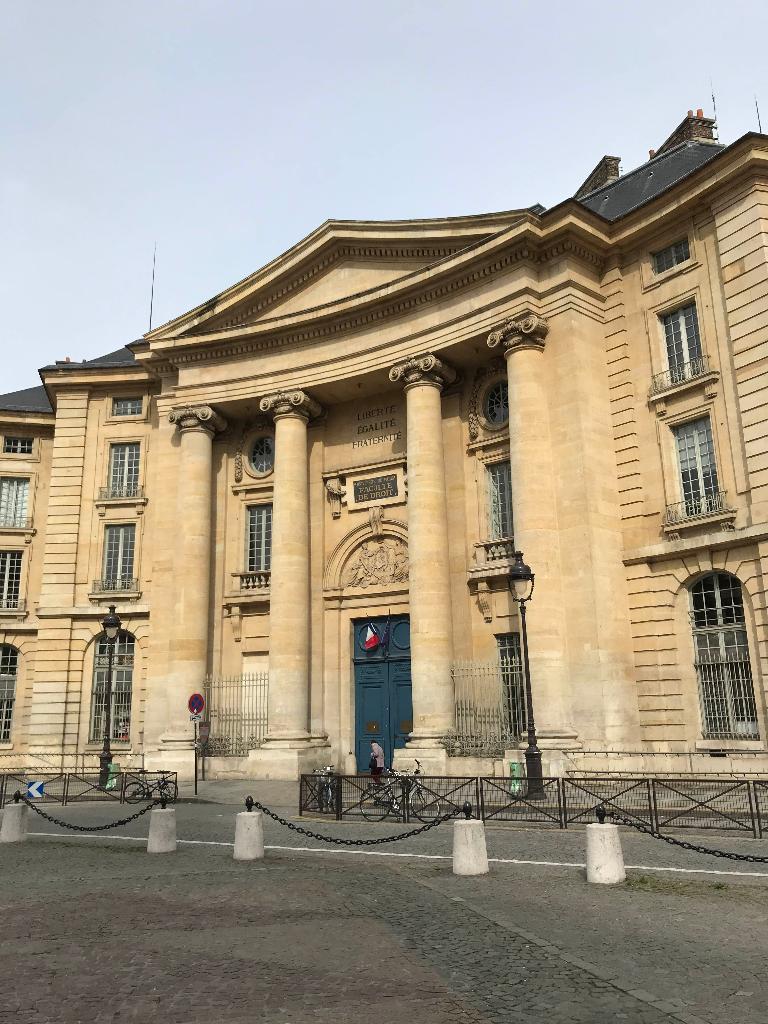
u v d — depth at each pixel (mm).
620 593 21547
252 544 28938
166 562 28594
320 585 27359
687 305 22016
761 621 19266
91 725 30219
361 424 28000
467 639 23953
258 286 28234
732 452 20328
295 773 24016
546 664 20609
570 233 22531
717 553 20312
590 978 6281
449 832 14352
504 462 24531
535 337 22656
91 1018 5660
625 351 22922
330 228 26766
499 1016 5539
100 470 32344
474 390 25391
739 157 20453
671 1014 5543
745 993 5938
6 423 35719
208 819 17297
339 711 26312
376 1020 5492
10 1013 5781
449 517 25109
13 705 33812
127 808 19797
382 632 26516
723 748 19672
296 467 27000
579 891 9305
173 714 26250
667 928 7691
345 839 13766
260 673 26828
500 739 21797
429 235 25250
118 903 9258
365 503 27281
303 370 27328
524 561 21422
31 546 35188
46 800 21766
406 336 25141
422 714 22594
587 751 19875
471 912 8383
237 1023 5492
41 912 8891
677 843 10188
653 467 21875
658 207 22266
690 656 20766
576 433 21797
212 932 7867
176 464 29391
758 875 10109
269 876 10672
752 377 19984
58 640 30594
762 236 20125
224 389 28469
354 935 7621
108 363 32844
